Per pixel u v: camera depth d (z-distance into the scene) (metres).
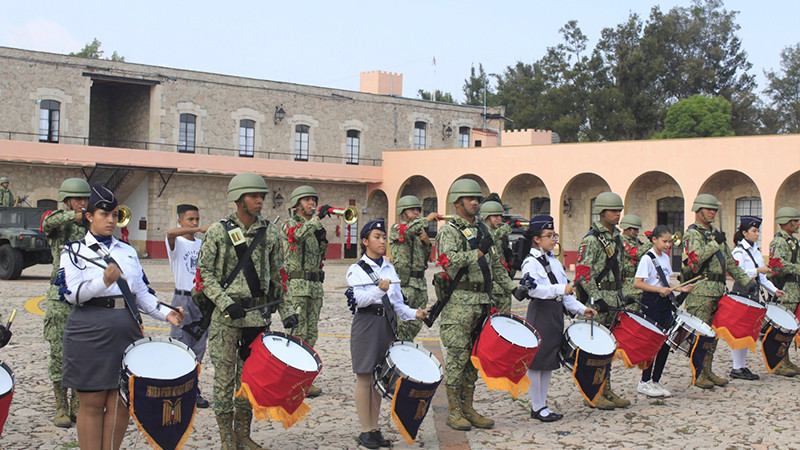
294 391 5.63
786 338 9.21
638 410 7.86
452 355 7.01
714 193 28.52
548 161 30.98
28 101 29.52
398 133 38.38
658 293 8.61
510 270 8.36
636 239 9.08
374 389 6.50
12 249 20.89
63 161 29.05
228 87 33.69
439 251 6.99
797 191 26.67
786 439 6.77
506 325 6.96
